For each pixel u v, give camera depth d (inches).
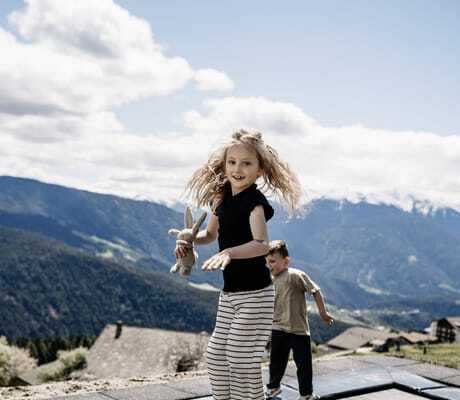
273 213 133.8
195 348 1555.1
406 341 3961.6
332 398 192.4
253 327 128.6
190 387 198.8
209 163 141.0
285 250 187.8
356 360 262.1
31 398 182.5
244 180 134.0
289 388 195.5
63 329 7559.1
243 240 131.6
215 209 141.3
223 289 135.3
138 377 235.3
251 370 128.2
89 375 1755.7
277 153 139.2
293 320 183.6
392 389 208.4
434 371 239.6
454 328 3919.8
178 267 128.6
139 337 1825.8
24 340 3038.9
